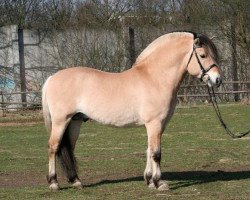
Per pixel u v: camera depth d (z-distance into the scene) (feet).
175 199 32.37
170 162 47.70
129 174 42.50
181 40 35.65
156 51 35.86
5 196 34.42
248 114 85.40
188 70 35.68
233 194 33.53
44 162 49.06
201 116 84.94
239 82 105.81
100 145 59.62
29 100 110.11
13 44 111.45
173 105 35.68
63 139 35.99
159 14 120.37
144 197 33.04
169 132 68.74
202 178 39.50
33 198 33.55
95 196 33.60
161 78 35.19
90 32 115.14
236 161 47.52
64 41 114.52
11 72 111.34
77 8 122.62
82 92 35.35
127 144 59.98
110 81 35.47
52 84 35.81
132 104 35.09
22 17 135.44
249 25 112.47
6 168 46.14
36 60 112.88
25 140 64.90
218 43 114.83
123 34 115.24
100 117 35.32
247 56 114.01
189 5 116.88
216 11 113.91
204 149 54.65
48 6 124.36
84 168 45.24
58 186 35.91
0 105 102.22
